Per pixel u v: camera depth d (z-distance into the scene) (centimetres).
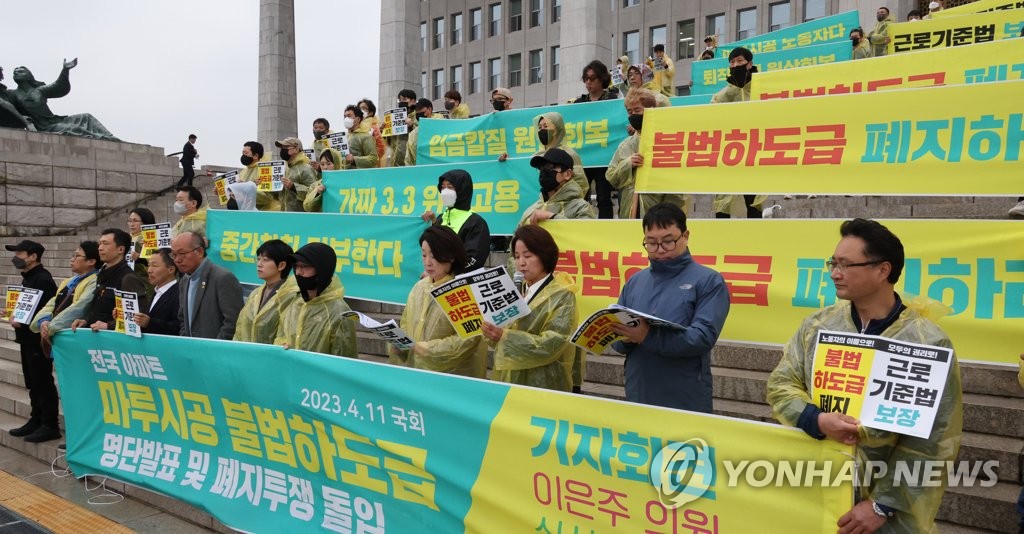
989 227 424
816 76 661
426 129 913
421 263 677
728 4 3562
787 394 273
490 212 713
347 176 827
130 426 545
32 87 2058
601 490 316
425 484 377
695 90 1177
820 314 282
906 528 246
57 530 488
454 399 366
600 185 803
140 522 498
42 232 1867
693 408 346
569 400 328
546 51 4216
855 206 850
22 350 661
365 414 402
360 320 390
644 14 3853
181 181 2019
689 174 533
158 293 595
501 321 370
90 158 1981
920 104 462
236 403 468
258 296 533
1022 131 434
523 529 339
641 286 372
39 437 657
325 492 423
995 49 583
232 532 469
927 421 233
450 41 4684
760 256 487
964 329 426
